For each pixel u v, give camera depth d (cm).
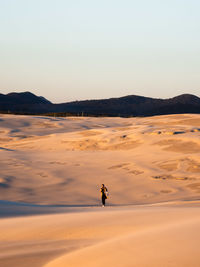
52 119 17525
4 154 7638
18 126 14975
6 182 4653
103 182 4744
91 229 1247
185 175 4878
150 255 806
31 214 1859
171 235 945
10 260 962
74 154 7425
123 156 6762
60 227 1320
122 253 859
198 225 1029
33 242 1164
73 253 962
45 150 8688
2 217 1744
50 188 4375
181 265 719
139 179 4841
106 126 15975
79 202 3628
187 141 7394
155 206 2211
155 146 7419
